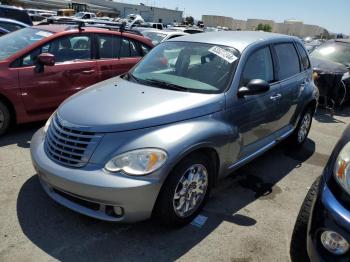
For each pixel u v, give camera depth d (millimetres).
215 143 3164
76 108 3182
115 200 2693
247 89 3504
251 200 3766
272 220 3428
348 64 9125
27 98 4949
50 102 5207
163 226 3146
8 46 5262
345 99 8461
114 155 2770
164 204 2885
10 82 4758
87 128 2883
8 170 3992
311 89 5168
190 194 3125
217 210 3508
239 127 3578
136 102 3184
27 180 3799
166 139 2838
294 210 3643
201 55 3859
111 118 2932
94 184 2688
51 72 5117
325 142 5965
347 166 2295
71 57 5426
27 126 5441
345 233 2139
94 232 3039
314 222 2305
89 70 5559
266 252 2965
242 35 4309
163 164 2744
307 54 5293
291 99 4598
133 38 6266
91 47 5656
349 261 2137
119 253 2820
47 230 3021
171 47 4188
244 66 3711
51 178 2893
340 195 2246
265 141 4270
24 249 2783
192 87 3521
